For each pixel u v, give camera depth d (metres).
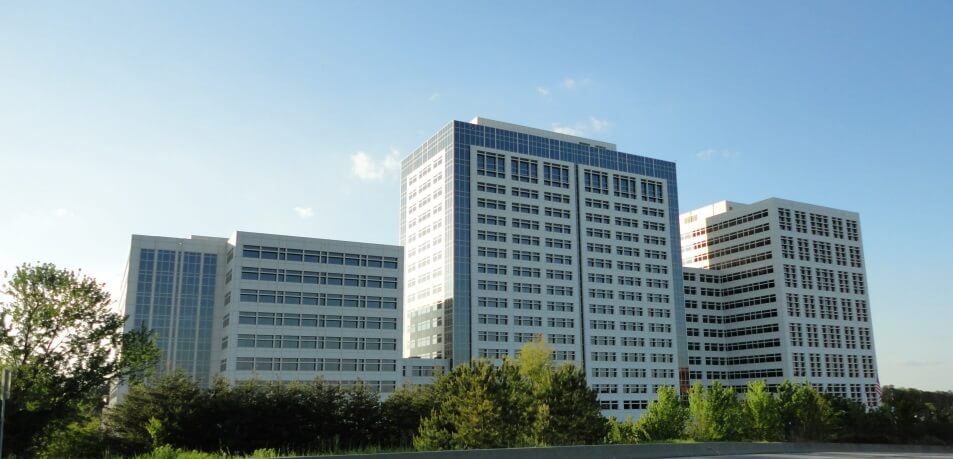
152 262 107.69
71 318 43.31
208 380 106.75
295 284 107.25
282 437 60.19
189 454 34.03
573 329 140.50
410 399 69.81
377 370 110.38
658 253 156.38
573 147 151.75
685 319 158.00
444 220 137.12
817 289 161.25
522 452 36.50
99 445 53.28
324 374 106.12
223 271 111.31
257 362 102.38
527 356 85.75
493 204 138.62
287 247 107.94
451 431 59.62
